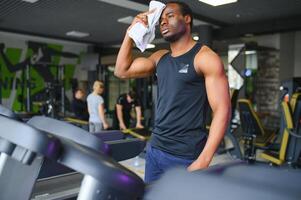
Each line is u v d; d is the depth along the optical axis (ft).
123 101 19.71
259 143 15.84
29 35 28.89
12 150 1.82
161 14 4.71
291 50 29.63
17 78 30.73
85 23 24.21
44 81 32.58
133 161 16.48
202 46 4.61
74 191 6.25
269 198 1.01
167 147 4.66
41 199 5.82
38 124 2.92
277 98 27.43
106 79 34.22
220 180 1.12
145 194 1.33
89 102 16.49
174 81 4.58
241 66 22.56
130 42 5.08
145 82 28.12
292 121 13.05
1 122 1.82
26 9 19.77
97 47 35.53
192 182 1.16
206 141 4.48
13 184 2.78
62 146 1.65
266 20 21.71
